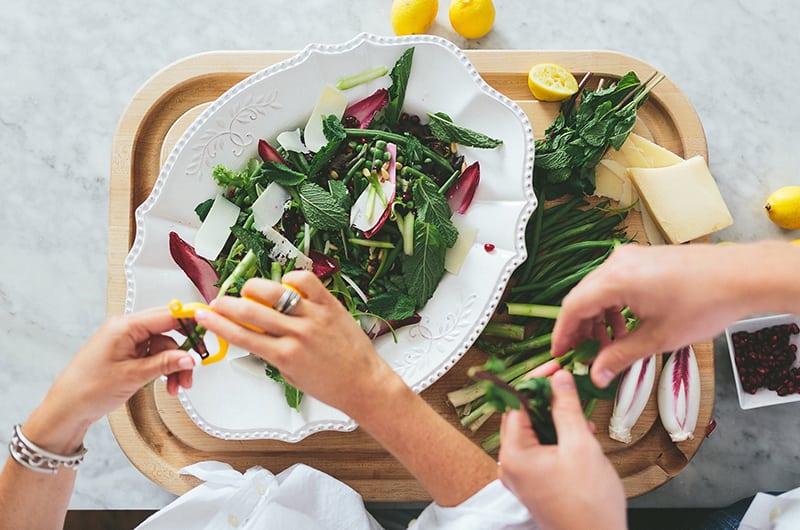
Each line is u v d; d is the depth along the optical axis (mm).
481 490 937
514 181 1246
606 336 938
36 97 1480
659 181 1304
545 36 1469
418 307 1253
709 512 1414
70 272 1467
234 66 1338
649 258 824
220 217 1244
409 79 1256
